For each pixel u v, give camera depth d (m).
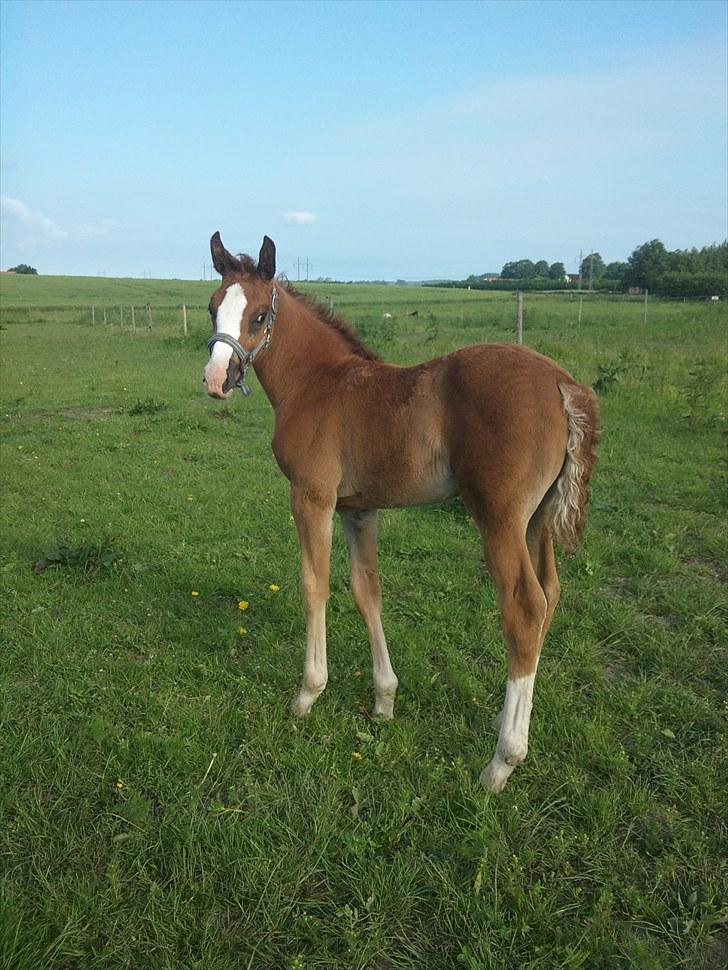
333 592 4.66
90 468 7.67
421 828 2.64
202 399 11.95
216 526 5.95
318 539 3.27
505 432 2.74
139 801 2.73
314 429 3.24
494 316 30.36
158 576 4.93
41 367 16.44
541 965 2.12
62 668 3.73
